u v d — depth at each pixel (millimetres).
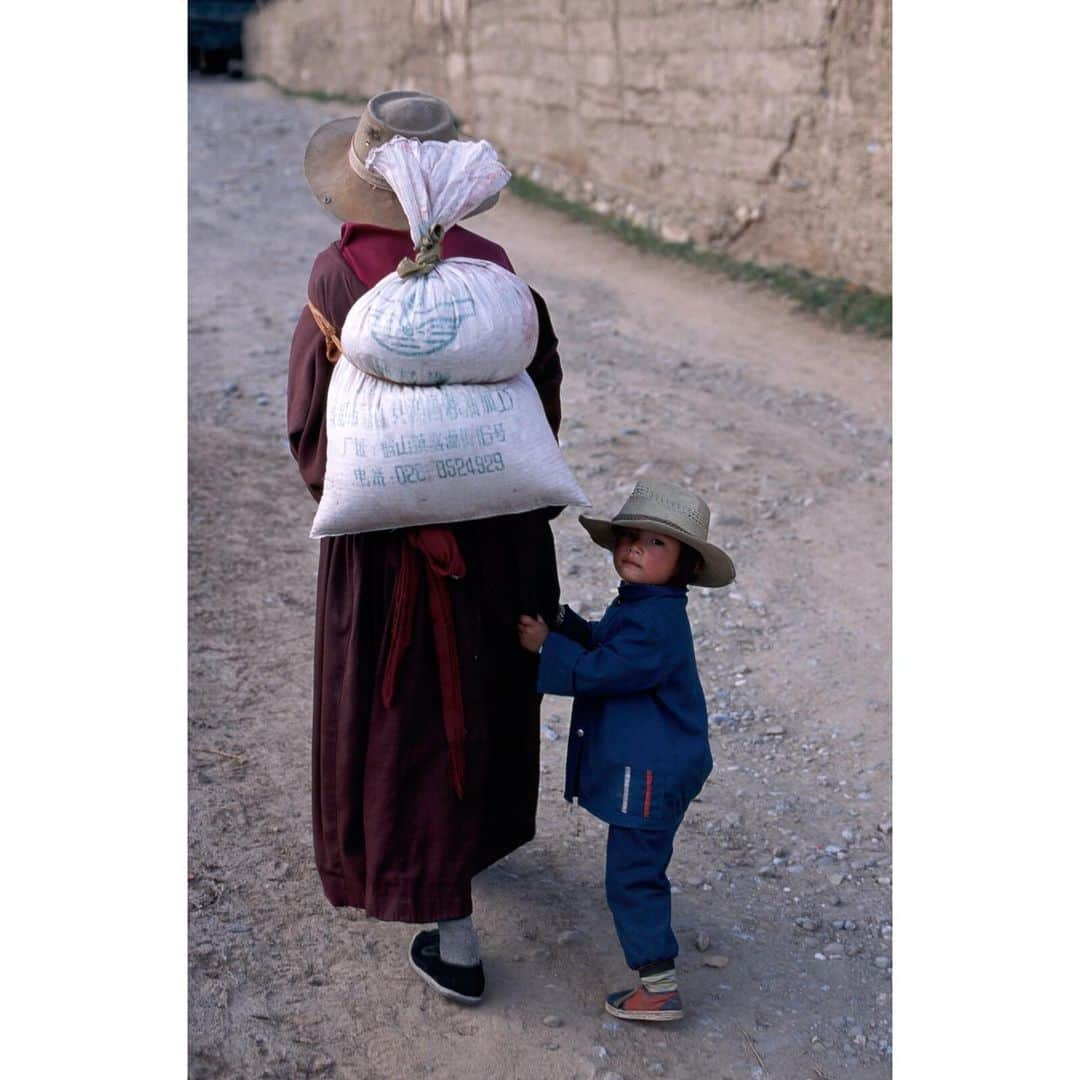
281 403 7539
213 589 5262
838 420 7945
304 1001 3150
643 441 7320
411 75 16734
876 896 3689
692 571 3146
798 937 3506
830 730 4570
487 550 3033
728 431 7621
